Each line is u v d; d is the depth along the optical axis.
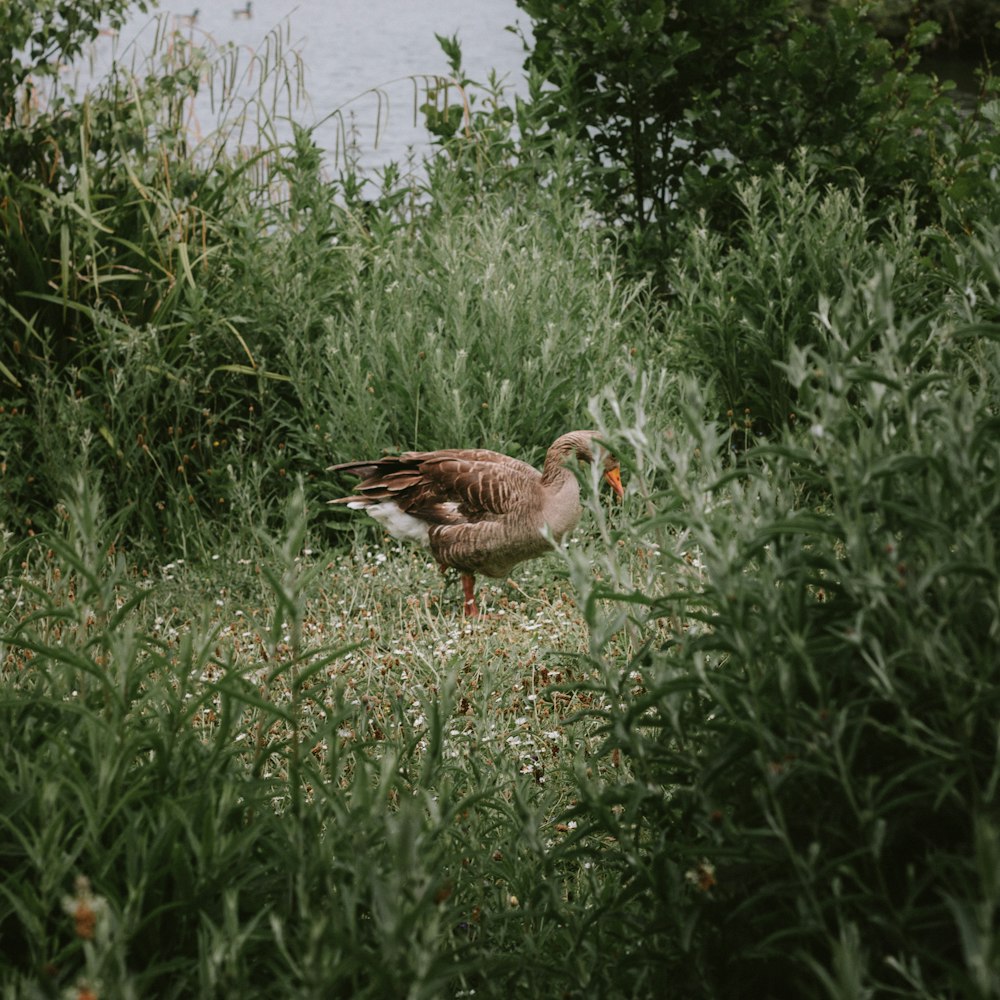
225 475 6.98
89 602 2.89
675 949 2.64
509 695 4.85
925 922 2.17
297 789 2.68
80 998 1.92
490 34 31.78
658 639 4.47
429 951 2.07
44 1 7.20
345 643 5.21
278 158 8.27
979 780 2.19
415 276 7.71
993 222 6.48
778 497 2.74
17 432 6.81
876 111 8.70
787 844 2.12
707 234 8.30
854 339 2.49
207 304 7.35
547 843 3.80
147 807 2.65
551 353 7.05
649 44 8.97
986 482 2.24
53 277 7.13
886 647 2.29
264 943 2.51
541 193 8.83
